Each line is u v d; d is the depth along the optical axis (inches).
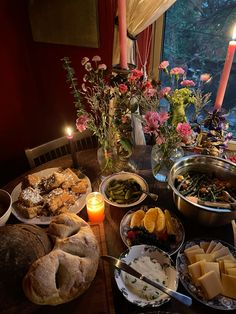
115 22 51.5
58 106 83.8
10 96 76.5
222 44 56.6
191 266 29.3
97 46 64.6
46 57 75.6
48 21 67.7
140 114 41.5
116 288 29.2
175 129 35.9
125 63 42.7
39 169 47.6
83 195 41.5
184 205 34.4
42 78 80.6
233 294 27.1
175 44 61.8
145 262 29.8
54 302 25.4
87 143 59.7
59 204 38.2
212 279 27.6
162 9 49.0
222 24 54.6
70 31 65.7
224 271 29.0
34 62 78.7
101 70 38.9
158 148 39.4
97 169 47.4
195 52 60.6
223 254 31.0
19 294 26.0
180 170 40.4
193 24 57.4
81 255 28.5
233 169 38.9
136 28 51.5
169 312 25.8
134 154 49.3
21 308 26.1
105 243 33.7
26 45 76.0
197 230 36.0
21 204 38.4
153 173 42.5
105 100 38.0
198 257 30.4
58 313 26.4
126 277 28.7
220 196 37.1
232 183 39.5
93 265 27.9
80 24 63.2
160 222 34.7
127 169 46.1
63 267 26.4
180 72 38.0
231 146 61.1
